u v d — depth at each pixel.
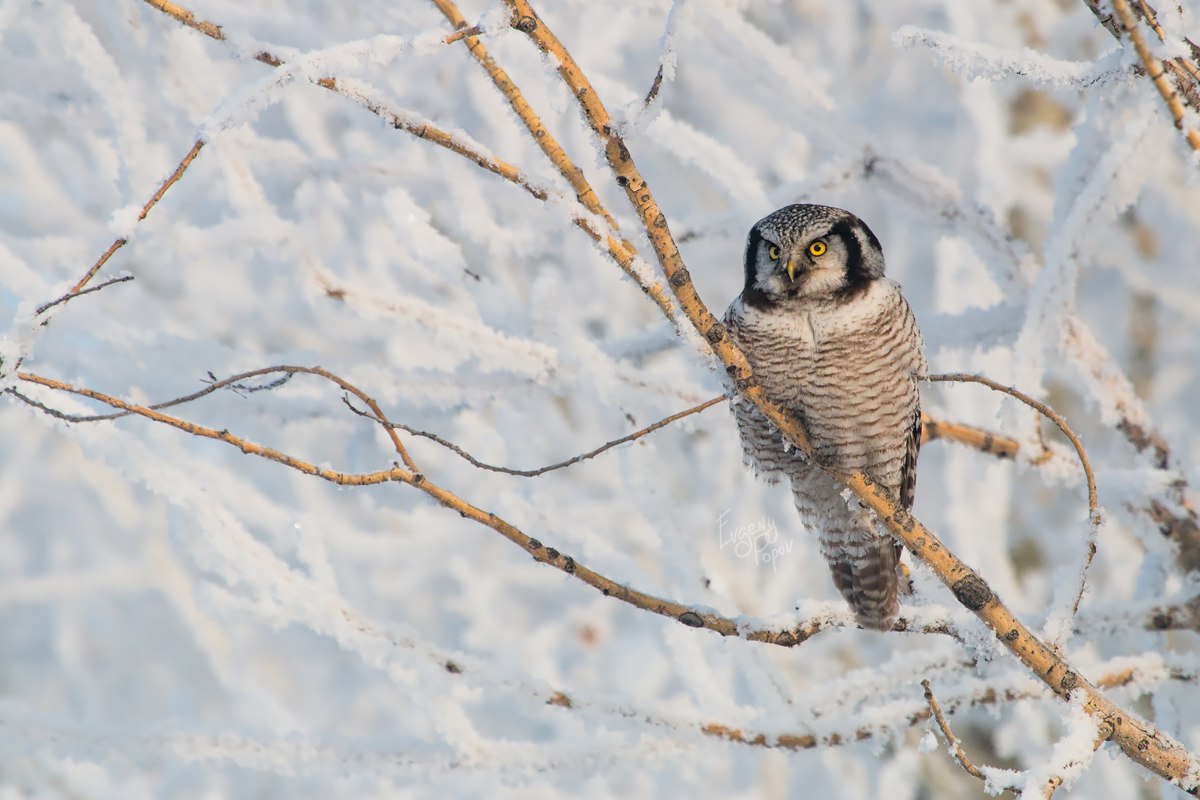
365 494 12.60
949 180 10.38
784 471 8.77
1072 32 15.25
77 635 16.58
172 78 10.01
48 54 10.98
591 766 7.89
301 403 10.03
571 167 5.53
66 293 5.27
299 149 11.07
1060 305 9.30
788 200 10.55
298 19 10.09
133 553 16.25
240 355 9.94
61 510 16.58
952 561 5.92
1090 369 9.59
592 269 14.09
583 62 13.81
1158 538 9.41
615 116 5.32
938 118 16.12
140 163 9.62
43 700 16.77
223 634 15.58
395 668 7.86
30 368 9.66
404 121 5.46
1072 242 9.11
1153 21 5.29
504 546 15.22
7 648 16.94
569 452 14.73
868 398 8.15
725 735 7.76
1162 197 14.80
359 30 11.99
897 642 15.45
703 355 6.04
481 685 7.72
